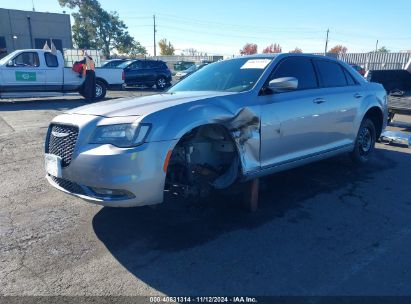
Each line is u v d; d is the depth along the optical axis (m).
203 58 49.34
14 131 8.46
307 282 2.77
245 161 3.71
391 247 3.27
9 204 4.28
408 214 3.98
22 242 3.38
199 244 3.33
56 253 3.19
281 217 3.89
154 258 3.11
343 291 2.66
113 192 3.10
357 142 5.52
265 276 2.85
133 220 3.82
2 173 5.46
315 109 4.48
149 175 3.10
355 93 5.23
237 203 4.17
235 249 3.24
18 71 13.37
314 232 3.56
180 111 3.29
